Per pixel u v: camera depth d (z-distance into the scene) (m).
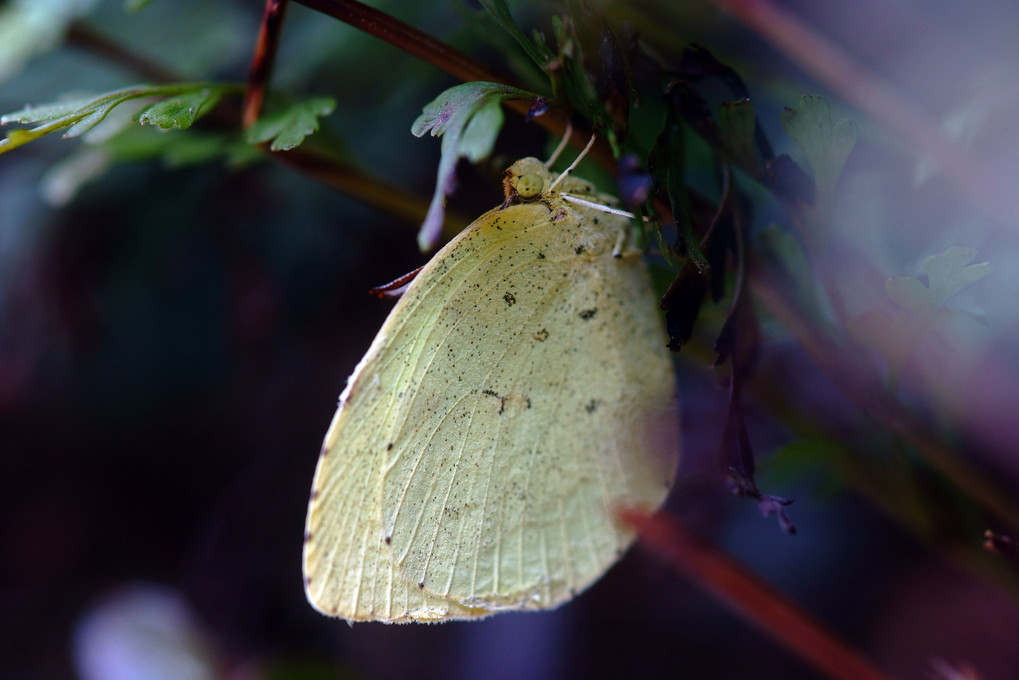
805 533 0.18
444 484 0.15
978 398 0.15
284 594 0.20
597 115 0.14
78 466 0.21
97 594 0.21
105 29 0.17
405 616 0.15
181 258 0.18
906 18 0.16
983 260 0.15
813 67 0.15
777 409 0.15
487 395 0.15
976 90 0.15
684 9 0.16
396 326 0.15
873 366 0.15
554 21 0.14
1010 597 0.15
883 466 0.15
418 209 0.16
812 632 0.15
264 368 0.18
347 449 0.15
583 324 0.15
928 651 0.18
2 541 0.21
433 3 0.16
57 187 0.16
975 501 0.15
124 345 0.18
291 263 0.18
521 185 0.15
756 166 0.14
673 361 0.16
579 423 0.15
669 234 0.15
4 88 0.17
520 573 0.16
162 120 0.14
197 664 0.18
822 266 0.14
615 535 0.15
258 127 0.15
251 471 0.19
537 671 0.19
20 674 0.21
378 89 0.17
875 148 0.15
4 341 0.18
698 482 0.16
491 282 0.15
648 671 0.19
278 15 0.15
